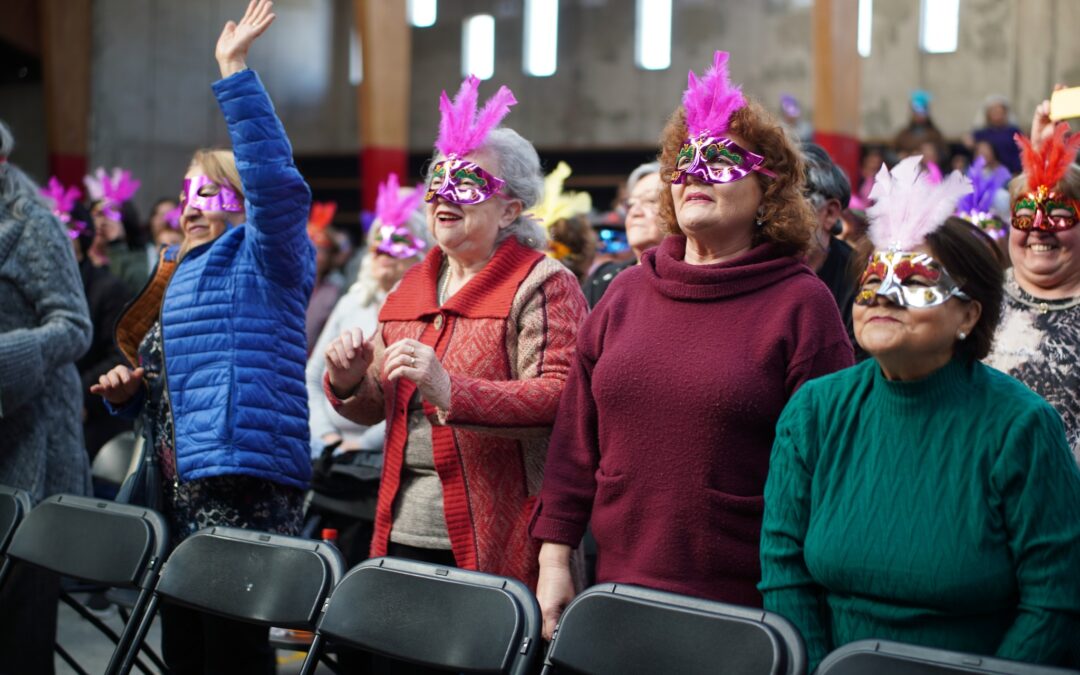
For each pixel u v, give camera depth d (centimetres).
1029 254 272
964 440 194
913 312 192
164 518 275
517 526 266
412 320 282
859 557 197
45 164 2003
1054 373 267
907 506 195
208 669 290
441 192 272
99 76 1948
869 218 202
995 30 1769
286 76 2053
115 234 676
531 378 264
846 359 228
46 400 342
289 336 304
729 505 225
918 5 1800
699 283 233
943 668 175
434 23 2058
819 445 208
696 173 232
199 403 297
